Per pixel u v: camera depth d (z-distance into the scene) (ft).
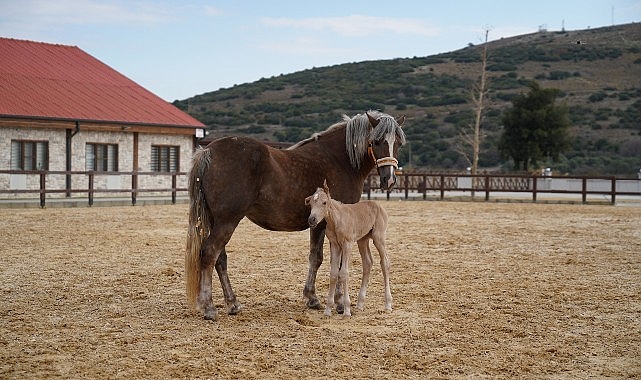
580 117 227.40
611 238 60.80
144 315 30.25
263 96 290.56
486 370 22.98
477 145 159.02
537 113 177.27
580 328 28.81
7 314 29.96
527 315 31.01
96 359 23.45
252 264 44.96
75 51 133.08
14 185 96.94
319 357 24.11
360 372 22.56
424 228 67.82
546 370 23.09
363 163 33.04
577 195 133.59
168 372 22.18
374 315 30.86
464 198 115.75
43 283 37.27
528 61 301.43
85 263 44.16
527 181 144.56
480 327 28.76
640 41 312.29
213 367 22.75
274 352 24.61
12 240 54.34
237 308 30.58
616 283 39.19
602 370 23.17
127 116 108.99
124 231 61.72
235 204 28.71
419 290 36.76
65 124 100.01
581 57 295.69
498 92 257.14
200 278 29.07
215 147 29.17
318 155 31.99
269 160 29.58
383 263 31.91
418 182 135.33
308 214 30.94
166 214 79.36
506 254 50.55
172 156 116.06
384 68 326.24
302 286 37.78
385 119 31.89
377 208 31.53
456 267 44.42
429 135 220.23
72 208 86.28
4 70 110.11
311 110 251.19
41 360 23.21
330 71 338.95
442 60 328.70
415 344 25.98
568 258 48.70
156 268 42.75
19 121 95.25
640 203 111.34
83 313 30.48
